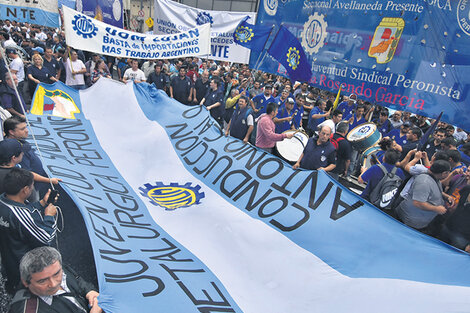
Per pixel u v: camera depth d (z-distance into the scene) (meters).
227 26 9.26
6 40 10.67
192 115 6.73
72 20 6.88
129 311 2.80
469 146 5.55
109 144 6.29
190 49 7.86
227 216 4.60
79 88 9.97
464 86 4.41
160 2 9.88
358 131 6.54
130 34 7.36
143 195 5.04
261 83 13.34
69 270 2.92
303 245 3.95
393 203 4.71
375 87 5.39
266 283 3.57
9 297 3.40
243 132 7.14
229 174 5.29
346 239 3.82
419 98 4.86
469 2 4.20
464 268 3.18
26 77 9.66
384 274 3.37
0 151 3.57
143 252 3.63
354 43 5.62
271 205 4.57
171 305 3.01
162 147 6.25
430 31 4.62
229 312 3.13
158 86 10.18
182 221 4.51
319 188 4.40
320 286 3.46
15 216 2.98
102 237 3.58
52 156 5.21
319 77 6.37
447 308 2.82
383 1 5.11
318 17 6.25
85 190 4.44
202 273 3.57
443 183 5.08
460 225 4.04
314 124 8.84
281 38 6.45
